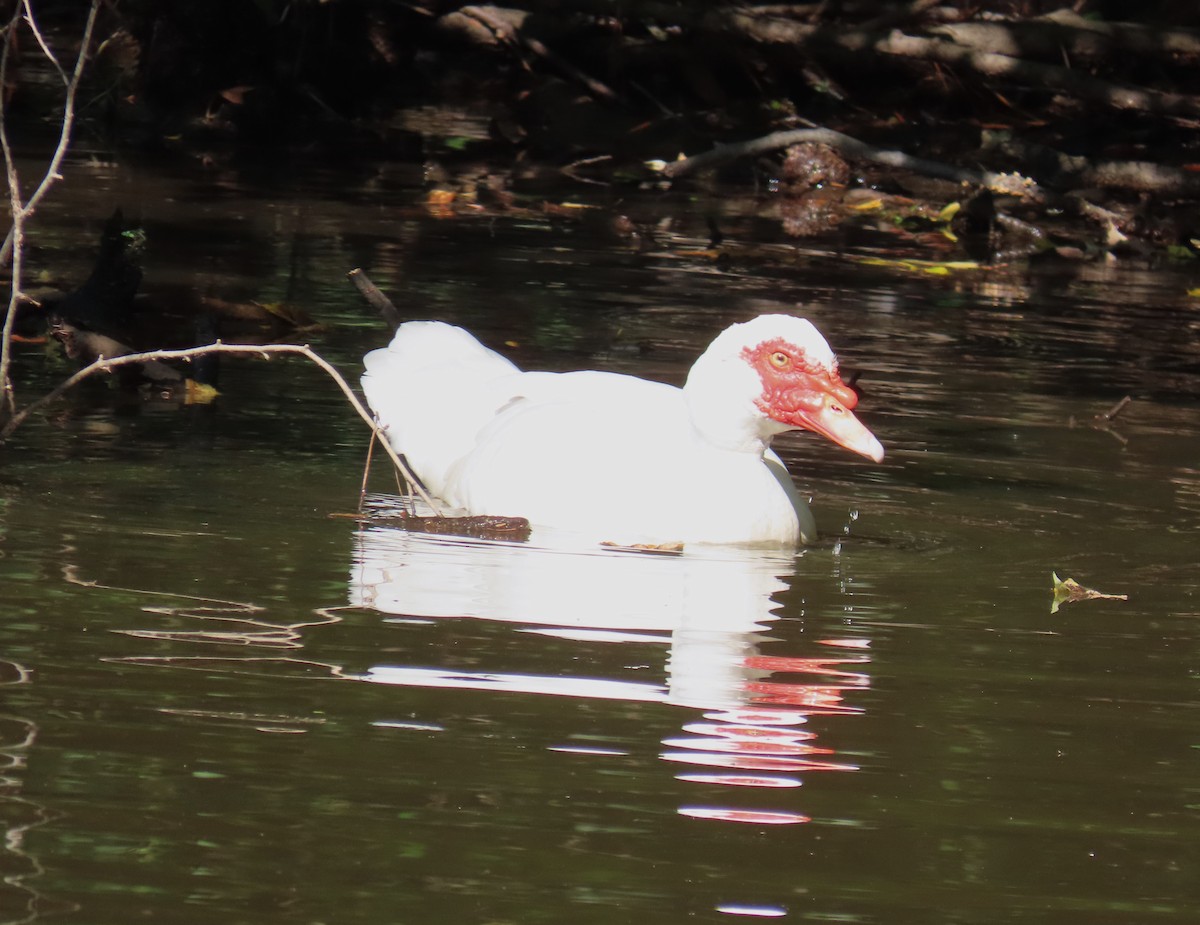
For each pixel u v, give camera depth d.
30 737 6.29
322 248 18.06
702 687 7.17
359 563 8.81
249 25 25.88
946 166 24.31
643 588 8.67
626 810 5.93
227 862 5.43
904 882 5.49
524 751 6.38
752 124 28.80
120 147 24.02
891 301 17.48
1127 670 7.64
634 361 13.82
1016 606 8.62
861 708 7.02
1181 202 24.75
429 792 5.99
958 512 10.63
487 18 30.22
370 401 11.55
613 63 29.59
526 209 21.75
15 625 7.52
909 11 28.59
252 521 9.49
